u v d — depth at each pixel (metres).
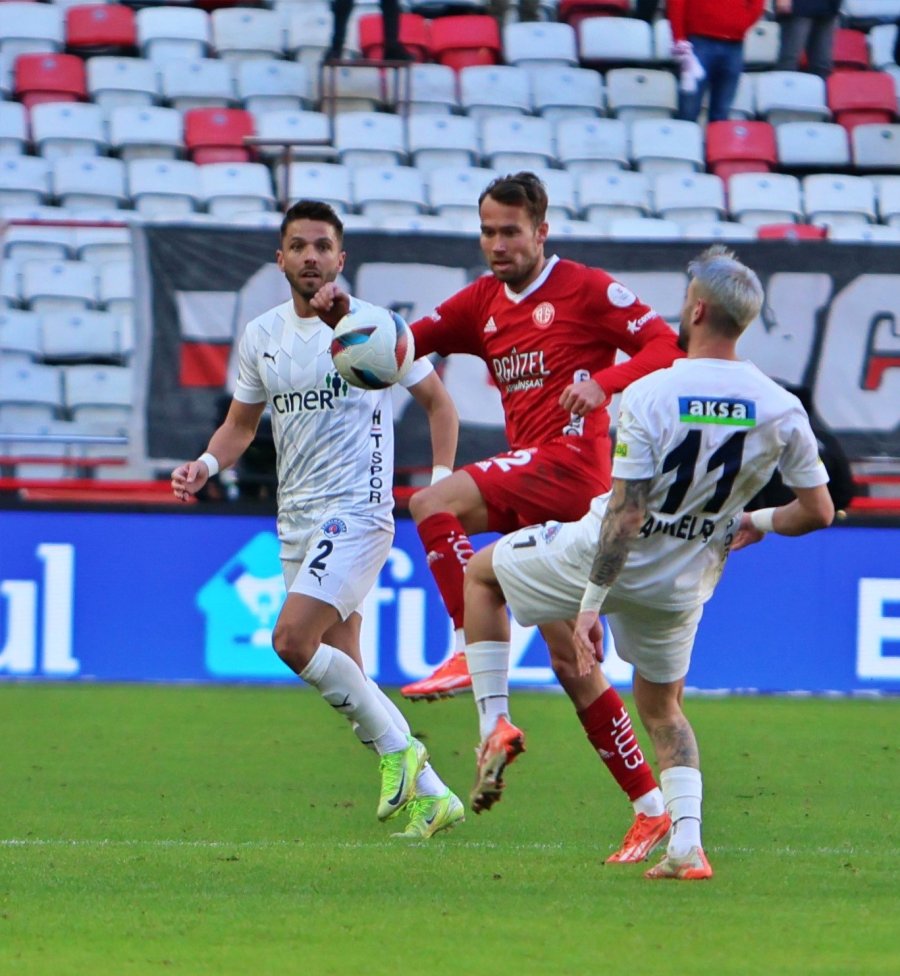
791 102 54.19
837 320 34.59
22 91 51.50
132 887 16.27
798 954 13.43
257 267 34.25
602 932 14.16
